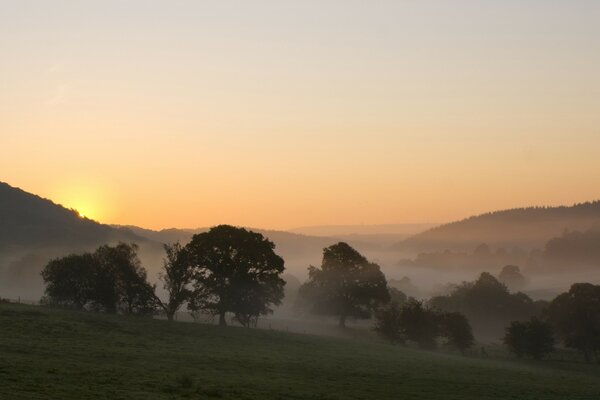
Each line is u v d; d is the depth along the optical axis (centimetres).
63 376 4247
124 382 4244
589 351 13138
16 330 6988
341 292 14212
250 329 10088
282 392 4494
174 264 10956
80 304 10656
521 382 6831
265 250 11244
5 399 3288
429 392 5300
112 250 11031
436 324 12269
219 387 4450
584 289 13475
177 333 8544
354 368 6638
